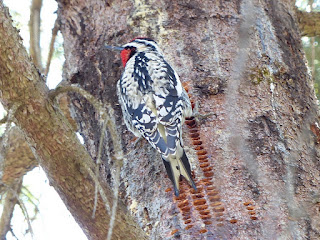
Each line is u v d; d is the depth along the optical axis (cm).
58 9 1073
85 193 678
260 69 908
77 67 1006
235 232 735
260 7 985
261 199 770
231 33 948
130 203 822
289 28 1019
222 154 813
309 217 775
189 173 773
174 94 838
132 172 848
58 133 674
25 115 670
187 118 865
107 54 981
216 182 785
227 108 858
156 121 819
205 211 760
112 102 946
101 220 686
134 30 972
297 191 806
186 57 924
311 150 875
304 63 1001
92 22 1018
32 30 1175
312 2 1245
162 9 975
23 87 666
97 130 948
